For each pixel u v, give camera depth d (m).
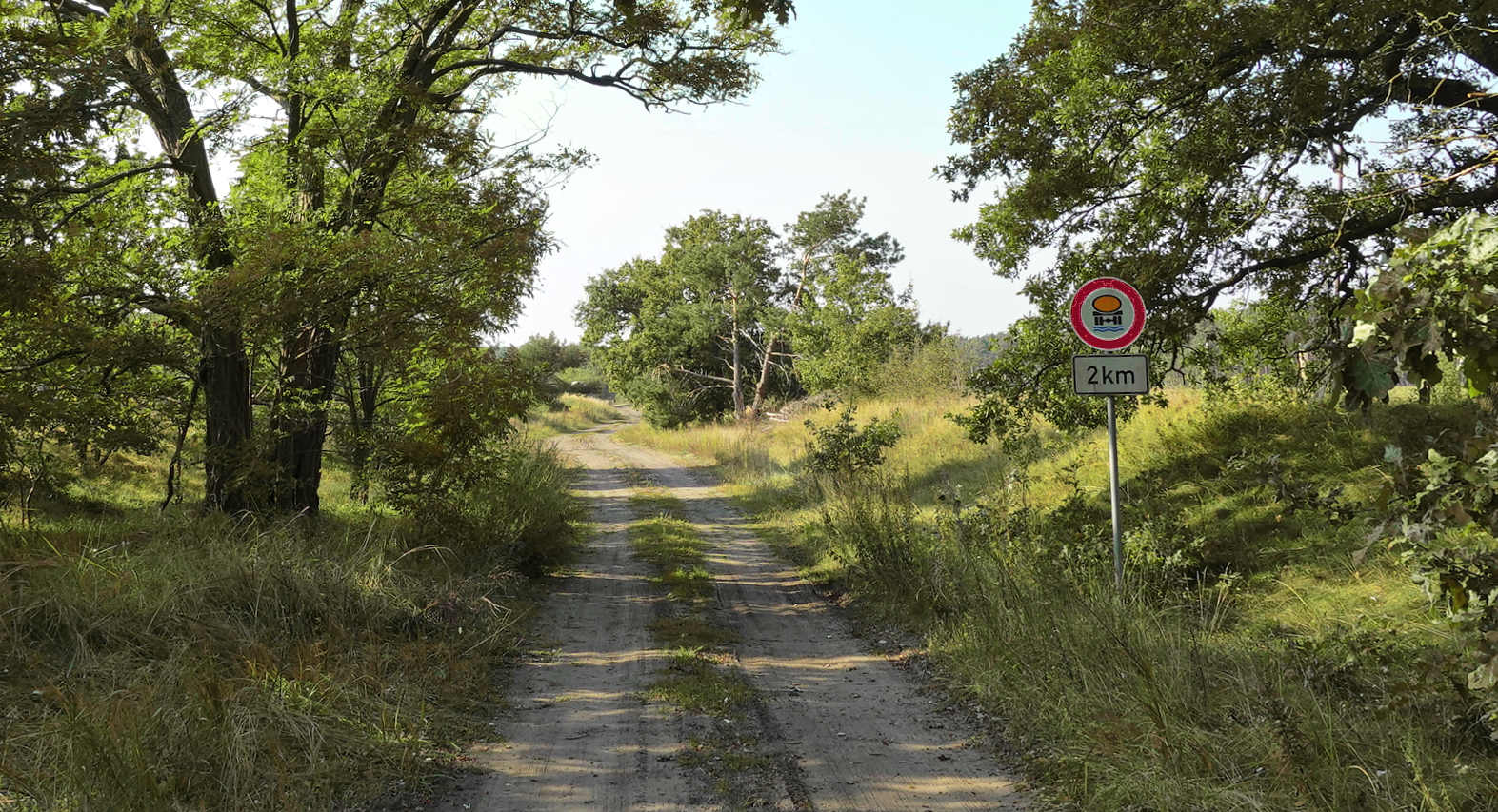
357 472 11.55
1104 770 4.60
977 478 14.88
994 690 6.14
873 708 6.22
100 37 10.32
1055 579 7.04
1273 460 7.00
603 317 62.84
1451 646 5.18
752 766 5.09
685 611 9.51
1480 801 3.79
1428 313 2.65
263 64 12.21
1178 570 7.51
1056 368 11.11
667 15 14.37
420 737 5.29
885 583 9.54
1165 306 9.91
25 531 8.12
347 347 11.69
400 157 12.83
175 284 11.15
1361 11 8.07
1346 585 7.25
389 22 13.50
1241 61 9.35
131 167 11.61
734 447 31.25
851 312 51.12
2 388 9.45
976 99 10.49
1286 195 9.70
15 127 8.23
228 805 4.09
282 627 6.62
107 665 5.43
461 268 11.27
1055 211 10.11
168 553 7.52
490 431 11.08
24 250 8.62
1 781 3.93
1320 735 4.29
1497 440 3.04
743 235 62.53
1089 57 9.65
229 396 11.74
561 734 5.64
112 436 10.16
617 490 23.02
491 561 10.43
